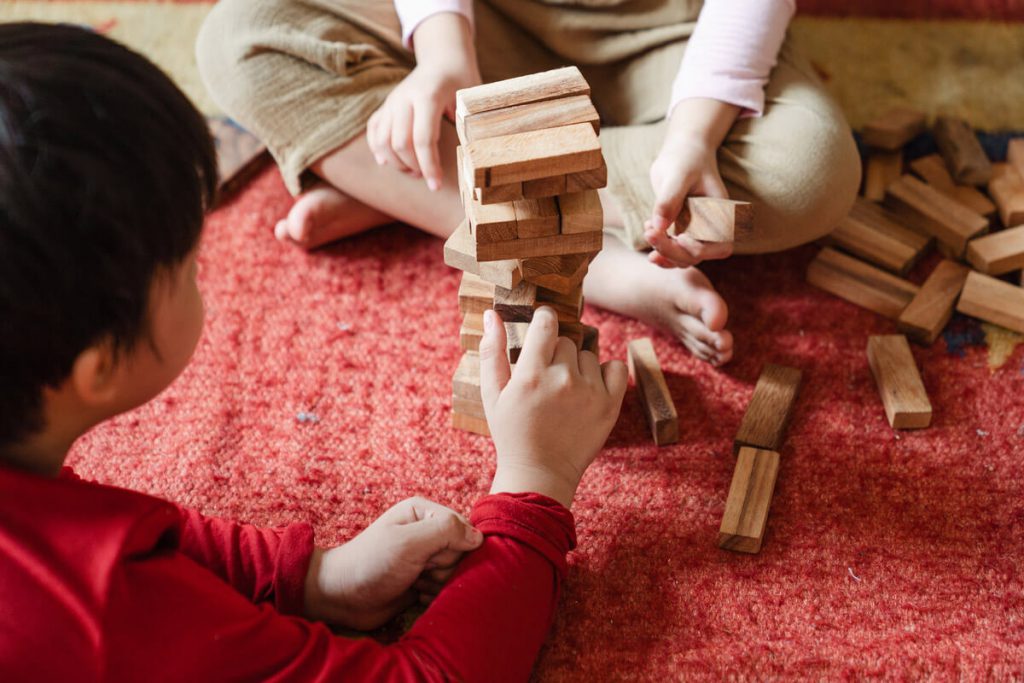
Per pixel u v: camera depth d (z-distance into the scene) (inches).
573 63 48.9
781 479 38.1
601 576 35.0
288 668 26.0
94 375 24.0
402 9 45.3
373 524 32.4
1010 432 39.3
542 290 35.4
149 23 61.3
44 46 22.5
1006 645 32.5
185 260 25.0
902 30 59.4
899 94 55.4
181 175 23.6
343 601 31.5
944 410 40.4
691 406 40.9
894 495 37.3
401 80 46.0
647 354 41.6
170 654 24.2
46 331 22.5
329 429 40.5
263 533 32.2
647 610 34.0
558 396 33.6
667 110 46.5
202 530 31.5
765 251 43.8
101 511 24.4
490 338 34.7
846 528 36.3
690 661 32.4
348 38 45.4
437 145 41.5
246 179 52.5
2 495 23.6
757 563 35.3
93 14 61.9
